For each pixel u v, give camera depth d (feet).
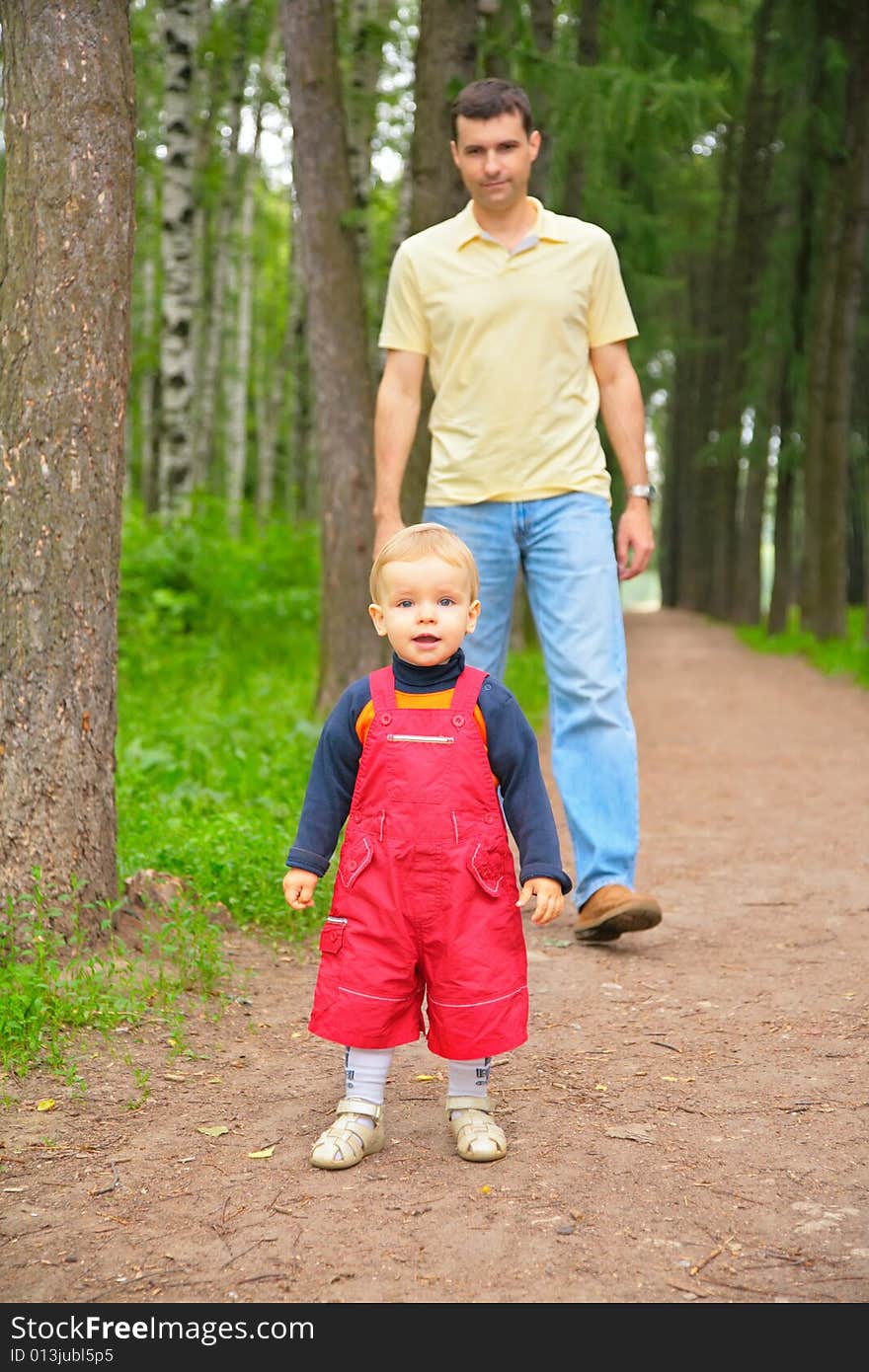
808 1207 10.07
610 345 18.43
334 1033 11.05
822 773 36.47
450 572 11.11
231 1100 12.48
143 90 83.82
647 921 17.72
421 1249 9.43
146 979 15.38
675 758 40.19
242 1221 9.89
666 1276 9.02
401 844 11.00
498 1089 12.87
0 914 15.30
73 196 15.26
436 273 18.04
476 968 10.98
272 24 81.61
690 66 40.50
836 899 21.26
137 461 137.69
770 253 89.66
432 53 36.58
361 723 11.32
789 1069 13.29
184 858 20.16
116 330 15.78
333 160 38.24
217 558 59.31
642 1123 11.89
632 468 18.51
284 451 151.53
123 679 44.62
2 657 15.44
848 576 140.15
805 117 74.95
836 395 83.15
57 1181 10.63
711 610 153.38
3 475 15.40
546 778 35.32
